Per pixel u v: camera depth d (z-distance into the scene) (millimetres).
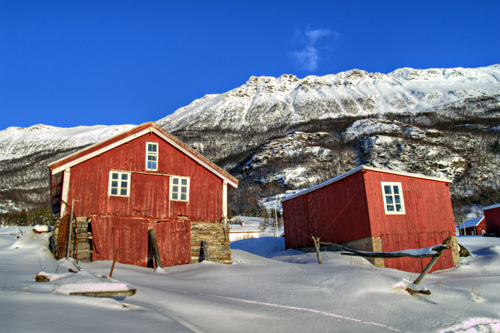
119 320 6312
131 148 18891
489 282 16047
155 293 9750
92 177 17750
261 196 110688
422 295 12023
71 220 16016
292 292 11695
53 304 6738
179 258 17984
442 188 23750
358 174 21953
